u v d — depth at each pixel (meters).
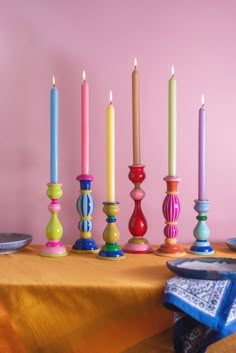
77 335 0.78
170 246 1.03
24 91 1.20
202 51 1.21
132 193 1.07
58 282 0.78
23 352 0.78
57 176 1.09
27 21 1.20
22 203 1.20
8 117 1.20
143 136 1.21
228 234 1.20
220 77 1.21
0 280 0.79
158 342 0.78
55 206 1.04
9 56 1.20
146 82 1.20
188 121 1.21
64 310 0.78
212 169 1.21
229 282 0.74
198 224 1.07
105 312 0.77
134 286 0.77
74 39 1.20
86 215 1.07
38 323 0.78
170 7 1.20
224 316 0.69
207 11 1.21
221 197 1.20
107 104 1.20
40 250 1.08
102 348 0.78
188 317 0.74
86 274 0.84
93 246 1.06
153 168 1.20
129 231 1.13
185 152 1.20
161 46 1.21
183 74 1.20
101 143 1.20
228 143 1.20
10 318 0.78
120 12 1.20
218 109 1.20
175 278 0.78
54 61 1.21
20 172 1.20
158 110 1.21
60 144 1.21
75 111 1.20
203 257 0.94
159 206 1.21
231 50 1.21
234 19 1.21
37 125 1.21
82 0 1.21
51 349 0.78
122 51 1.20
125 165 1.20
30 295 0.78
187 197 1.20
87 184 1.07
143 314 0.77
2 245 1.00
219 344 0.80
